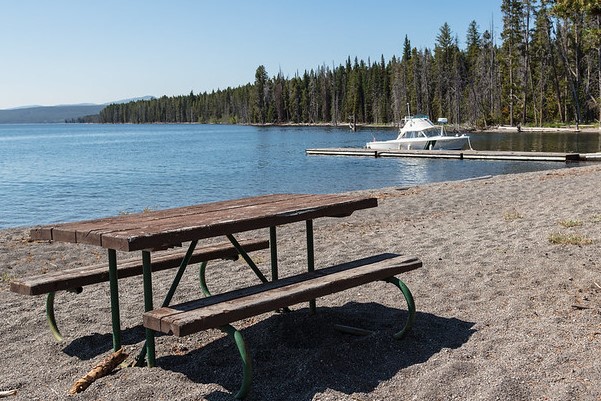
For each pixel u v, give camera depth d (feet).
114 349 12.65
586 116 230.07
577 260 19.31
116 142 243.40
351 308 15.70
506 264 19.51
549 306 14.90
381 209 38.58
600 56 200.34
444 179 76.79
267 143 202.08
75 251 27.91
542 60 229.04
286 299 11.12
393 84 340.59
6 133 470.39
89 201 66.28
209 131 390.83
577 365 11.10
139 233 10.24
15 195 72.33
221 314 10.09
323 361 11.67
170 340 13.78
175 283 12.22
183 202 63.93
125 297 17.95
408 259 14.21
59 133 436.35
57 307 17.04
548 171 64.69
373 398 10.25
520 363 11.28
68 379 11.76
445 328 13.74
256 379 11.21
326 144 185.47
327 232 29.63
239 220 11.37
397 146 127.85
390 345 12.70
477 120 250.78
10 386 11.44
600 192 39.58
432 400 10.05
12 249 28.84
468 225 28.94
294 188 73.82
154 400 10.46
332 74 427.33
